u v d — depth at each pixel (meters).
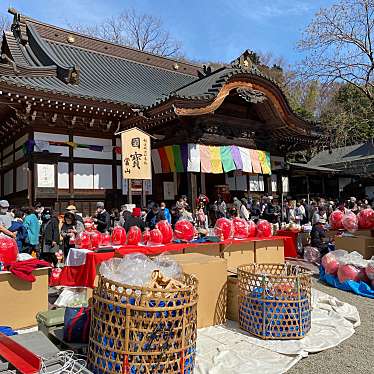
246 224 7.03
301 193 25.11
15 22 16.61
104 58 18.31
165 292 2.88
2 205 7.41
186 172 13.74
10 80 10.14
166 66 20.55
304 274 4.37
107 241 5.80
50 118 11.90
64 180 12.28
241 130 15.34
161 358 2.84
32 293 4.74
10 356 2.63
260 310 4.23
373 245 8.09
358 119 18.61
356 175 23.88
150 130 13.94
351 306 5.48
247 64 15.88
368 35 17.08
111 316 2.89
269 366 3.48
